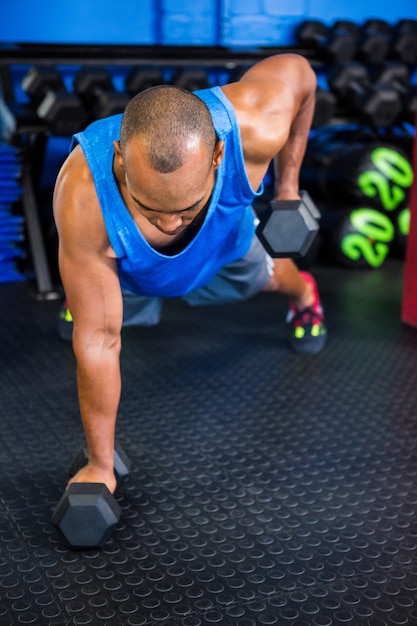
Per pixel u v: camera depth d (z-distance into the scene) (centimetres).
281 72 133
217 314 261
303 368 215
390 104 312
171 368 216
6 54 296
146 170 96
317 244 307
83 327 128
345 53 343
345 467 163
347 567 129
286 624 116
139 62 312
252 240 169
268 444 173
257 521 143
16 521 144
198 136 97
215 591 123
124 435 177
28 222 283
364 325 249
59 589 124
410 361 220
